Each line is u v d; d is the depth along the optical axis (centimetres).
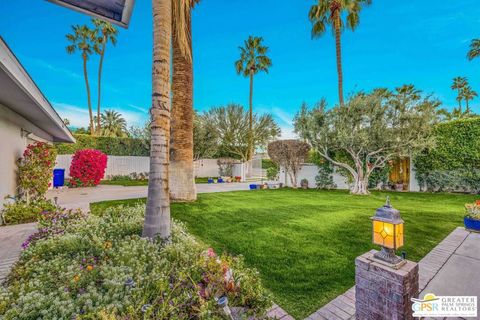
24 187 599
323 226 497
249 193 1072
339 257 342
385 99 1029
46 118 669
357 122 1048
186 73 746
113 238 312
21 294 174
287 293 254
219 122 2177
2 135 532
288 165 1452
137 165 1798
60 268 225
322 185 1352
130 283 187
